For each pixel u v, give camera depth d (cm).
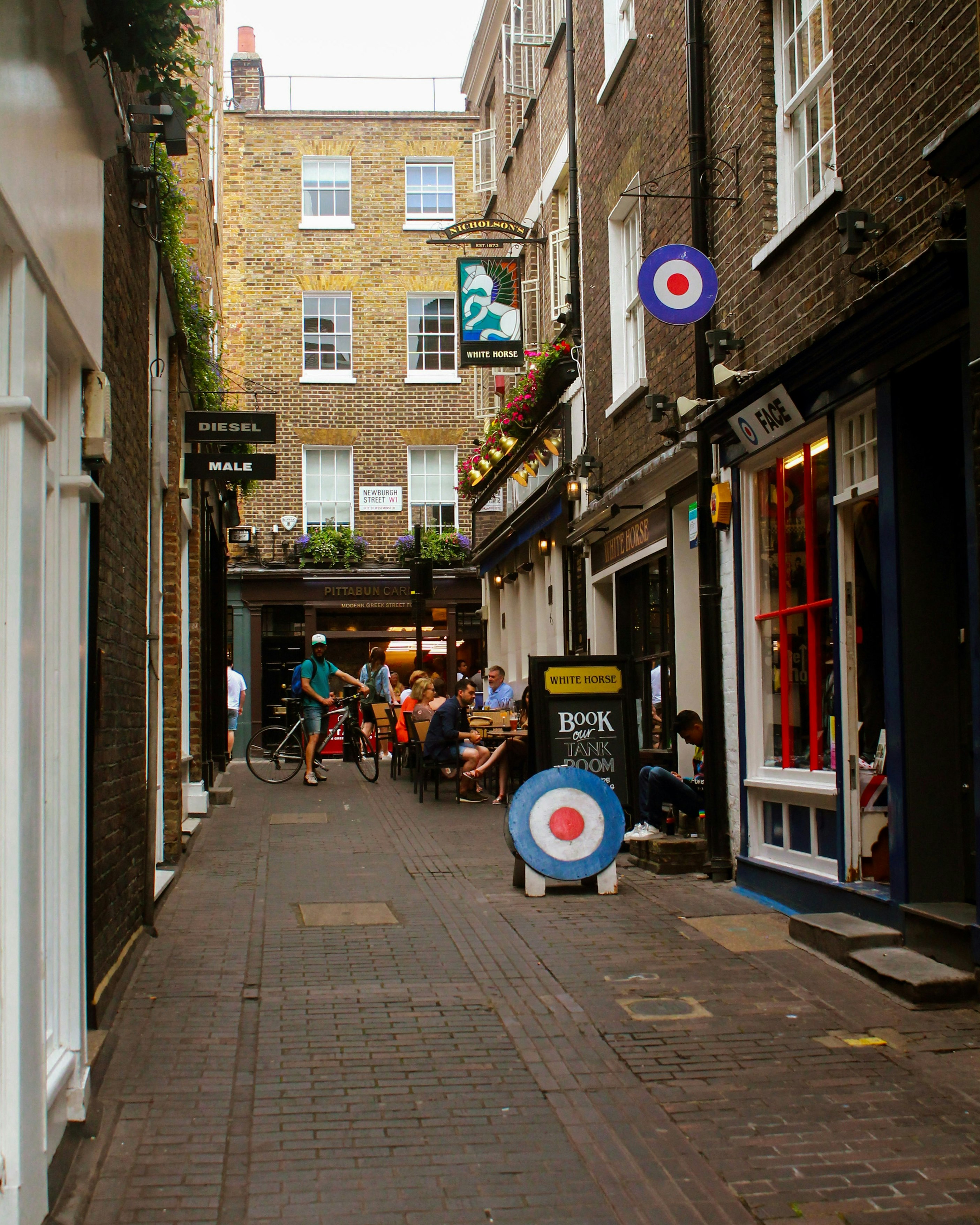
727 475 956
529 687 1111
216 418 1113
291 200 2823
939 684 686
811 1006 613
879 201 718
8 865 360
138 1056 537
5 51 356
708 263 887
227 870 997
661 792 1036
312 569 2725
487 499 2283
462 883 941
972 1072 521
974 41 613
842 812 768
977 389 593
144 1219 387
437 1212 396
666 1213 397
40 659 399
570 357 1564
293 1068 527
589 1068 530
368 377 2809
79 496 486
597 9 1438
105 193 577
